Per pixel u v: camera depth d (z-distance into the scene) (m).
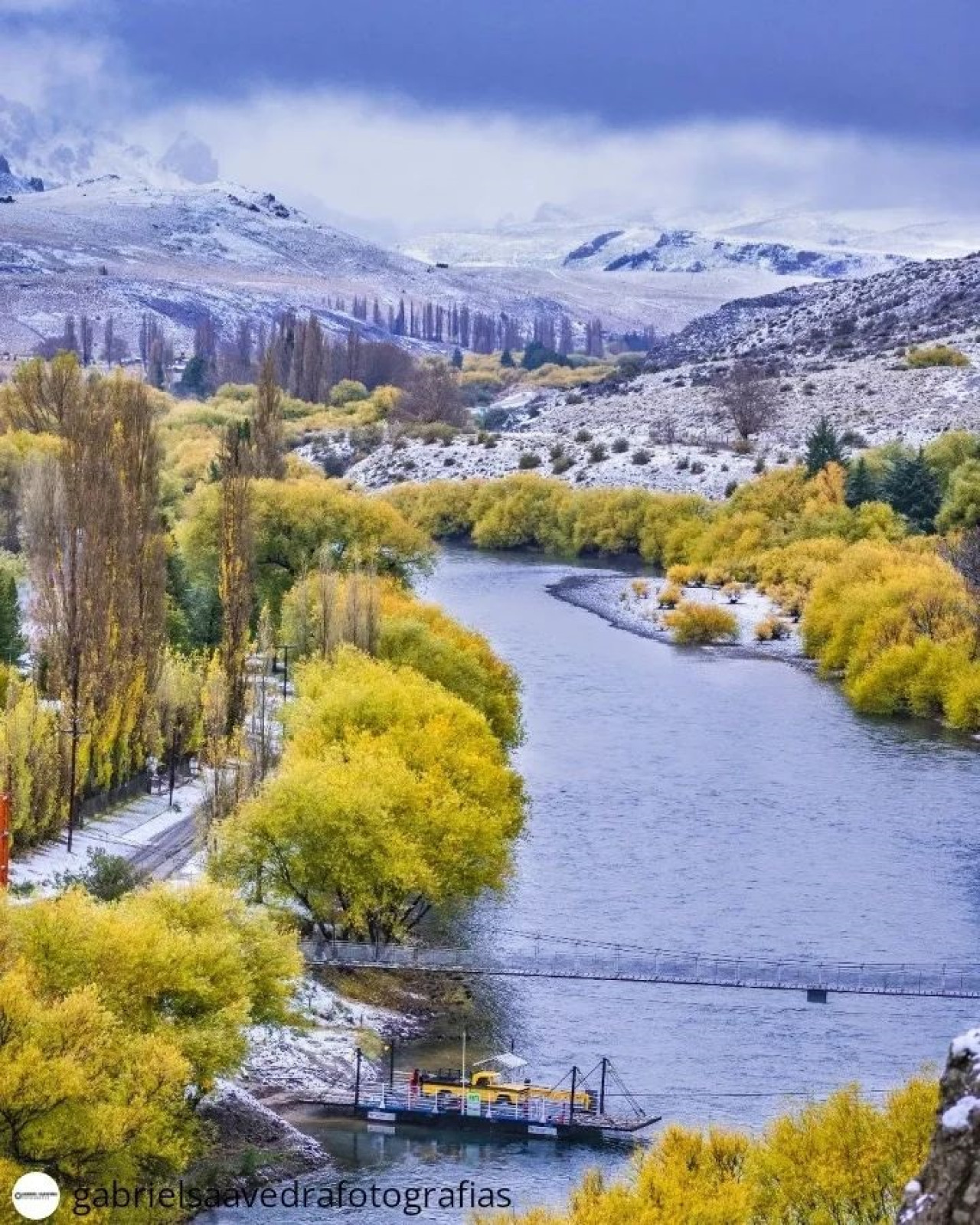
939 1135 34.69
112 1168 72.12
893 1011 104.19
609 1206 66.25
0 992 72.31
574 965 106.75
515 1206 80.38
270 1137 85.69
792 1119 77.31
